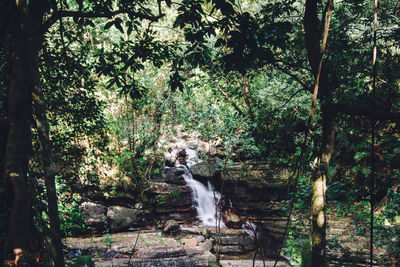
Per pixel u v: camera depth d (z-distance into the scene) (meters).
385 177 8.93
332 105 3.61
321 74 3.67
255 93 10.23
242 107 11.39
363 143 8.53
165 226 9.17
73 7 6.76
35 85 2.02
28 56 2.04
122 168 9.59
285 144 10.02
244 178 10.57
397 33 4.93
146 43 4.27
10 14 2.25
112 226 8.71
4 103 2.17
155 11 10.48
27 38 2.04
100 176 9.00
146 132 10.37
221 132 7.50
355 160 9.43
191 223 9.94
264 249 8.71
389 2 5.62
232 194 10.84
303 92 8.80
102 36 9.23
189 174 11.43
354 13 5.21
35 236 2.39
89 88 4.62
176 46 4.47
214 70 5.52
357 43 5.07
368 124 6.33
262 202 10.11
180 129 13.23
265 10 4.97
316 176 3.61
